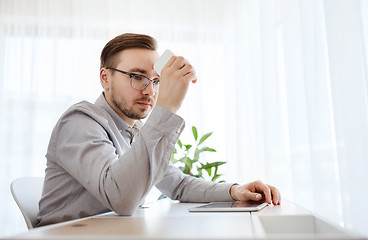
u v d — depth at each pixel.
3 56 2.84
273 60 2.21
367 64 1.28
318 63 1.60
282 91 2.12
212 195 1.07
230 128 2.89
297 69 1.88
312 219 0.62
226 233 0.43
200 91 2.93
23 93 2.82
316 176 1.58
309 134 1.63
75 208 0.96
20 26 2.89
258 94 2.49
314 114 1.61
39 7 2.91
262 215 0.63
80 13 2.94
